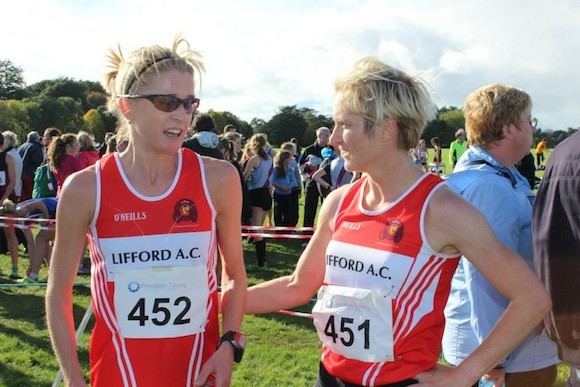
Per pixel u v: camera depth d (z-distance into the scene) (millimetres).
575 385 2098
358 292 1870
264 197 8953
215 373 2035
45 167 8320
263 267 8703
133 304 2023
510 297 1760
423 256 1814
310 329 6000
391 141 1859
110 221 2035
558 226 2004
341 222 2000
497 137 2592
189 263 2064
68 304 2092
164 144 1999
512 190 2516
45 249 7699
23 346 5324
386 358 1838
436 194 1825
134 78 1997
